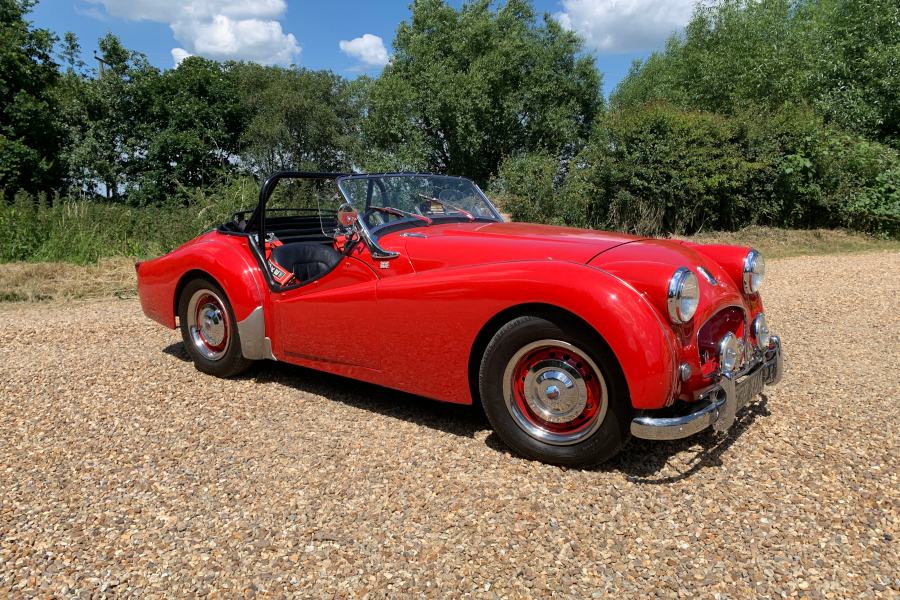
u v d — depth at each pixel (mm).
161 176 22297
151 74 23812
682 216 12305
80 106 22578
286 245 3922
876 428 2990
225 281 3688
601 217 12805
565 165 13492
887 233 12234
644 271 2439
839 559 1978
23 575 1933
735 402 2559
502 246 2869
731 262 3018
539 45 29859
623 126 12359
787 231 12297
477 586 1889
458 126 27094
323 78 34219
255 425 3170
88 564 1998
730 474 2570
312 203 3582
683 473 2594
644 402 2338
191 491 2482
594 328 2400
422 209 3619
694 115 12547
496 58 27781
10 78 19312
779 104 15961
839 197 12453
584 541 2117
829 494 2385
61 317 6000
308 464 2719
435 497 2424
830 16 18047
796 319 5438
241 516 2291
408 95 27328
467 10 29984
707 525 2197
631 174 12125
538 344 2566
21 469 2678
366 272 3201
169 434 3055
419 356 2951
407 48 29422
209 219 10086
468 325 2738
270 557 2039
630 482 2529
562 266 2543
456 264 2895
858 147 12828
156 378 3951
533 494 2441
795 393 3521
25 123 19125
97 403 3494
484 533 2172
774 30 18031
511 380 2693
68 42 24562
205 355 4039
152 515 2297
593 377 2533
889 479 2484
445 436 3018
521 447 2721
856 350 4406
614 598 1824
